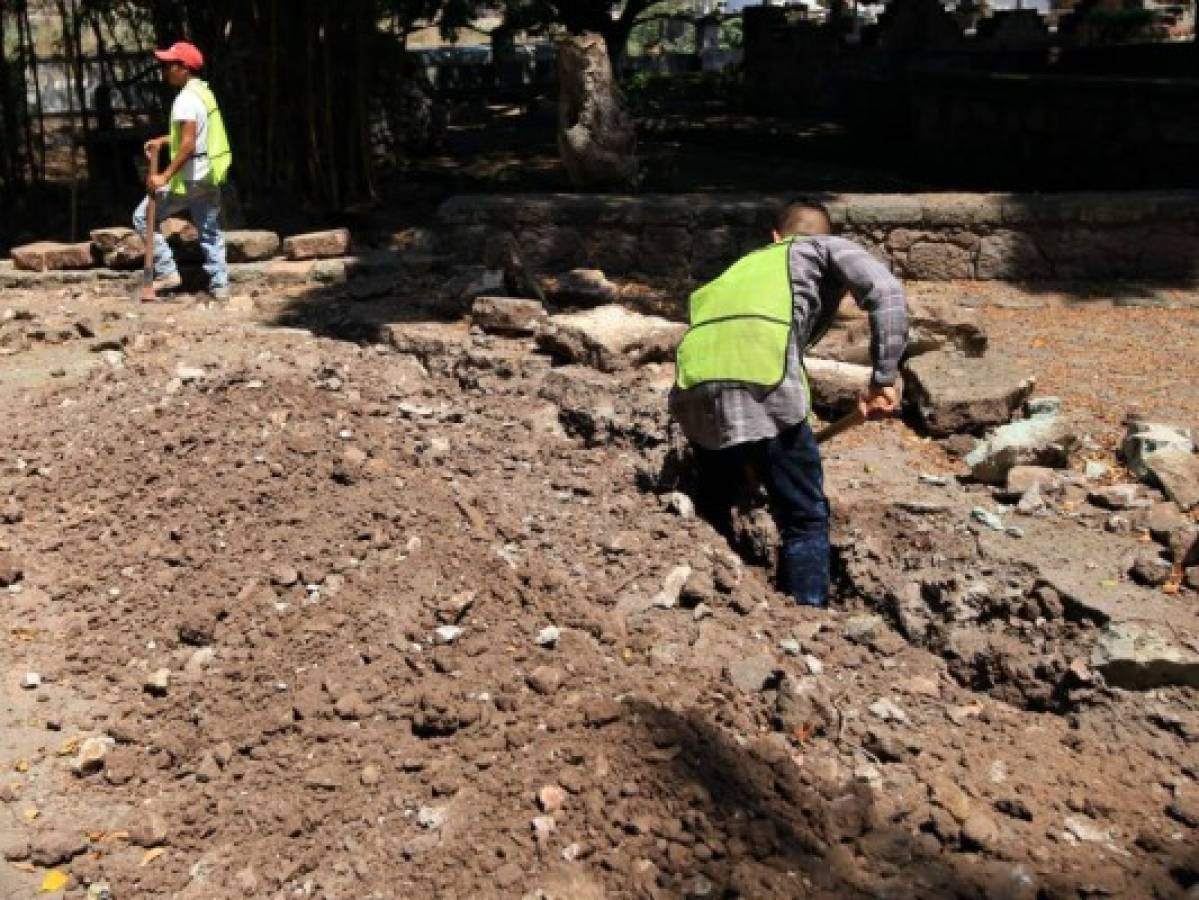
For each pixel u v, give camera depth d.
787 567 4.83
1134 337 8.14
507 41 26.16
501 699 3.88
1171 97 12.60
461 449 5.91
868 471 5.59
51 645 4.53
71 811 3.68
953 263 9.95
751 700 4.03
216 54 12.38
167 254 9.75
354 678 4.07
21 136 13.97
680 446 5.44
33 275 9.93
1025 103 14.70
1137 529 4.87
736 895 3.24
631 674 4.06
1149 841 3.52
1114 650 4.11
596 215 10.14
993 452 5.39
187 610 4.53
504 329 7.22
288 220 12.12
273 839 3.50
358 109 12.95
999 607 4.49
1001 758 3.89
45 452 6.03
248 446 5.56
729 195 10.66
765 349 4.70
